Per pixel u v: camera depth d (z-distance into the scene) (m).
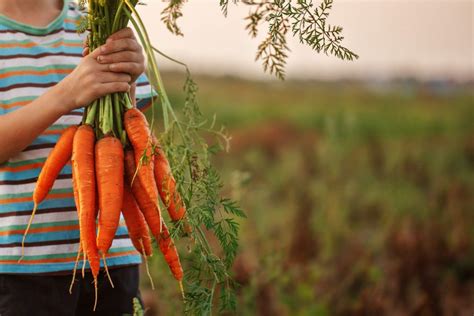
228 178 7.41
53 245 2.47
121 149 2.35
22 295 2.43
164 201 2.41
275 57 2.48
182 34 2.54
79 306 2.61
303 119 21.83
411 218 7.39
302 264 5.63
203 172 2.36
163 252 2.43
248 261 4.60
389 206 8.35
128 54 2.38
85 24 2.38
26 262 2.44
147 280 5.03
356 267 5.46
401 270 5.62
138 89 2.84
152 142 2.34
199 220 2.35
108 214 2.28
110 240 2.29
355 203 8.54
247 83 34.81
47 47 2.59
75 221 2.51
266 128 17.92
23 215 2.46
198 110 2.50
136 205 2.44
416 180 10.48
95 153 2.34
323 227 6.77
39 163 2.48
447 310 5.06
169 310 3.69
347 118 11.52
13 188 2.46
